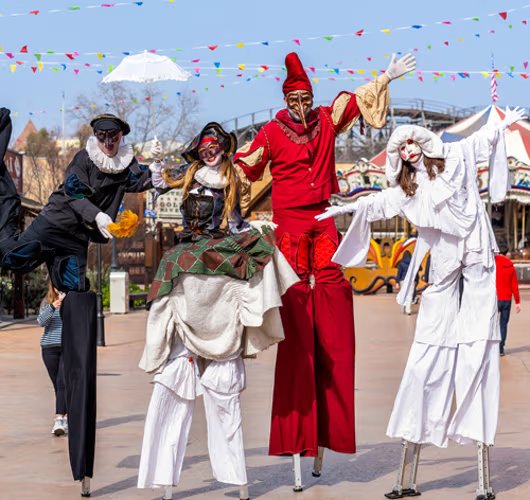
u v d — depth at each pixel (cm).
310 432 716
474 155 705
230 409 674
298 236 743
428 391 687
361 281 3772
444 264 692
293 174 747
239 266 662
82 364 679
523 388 1237
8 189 702
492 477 739
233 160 746
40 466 798
